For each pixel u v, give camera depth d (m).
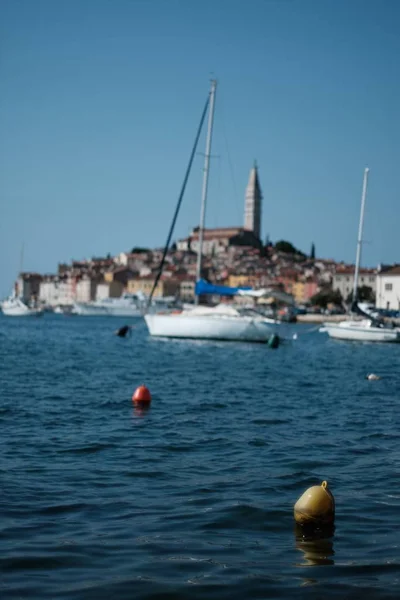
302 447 20.84
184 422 24.94
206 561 11.69
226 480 16.86
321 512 13.42
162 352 60.94
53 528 13.16
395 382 41.31
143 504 14.78
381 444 21.47
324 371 47.97
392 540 12.80
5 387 34.41
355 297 91.00
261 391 35.19
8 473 17.06
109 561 11.62
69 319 192.62
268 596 10.39
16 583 10.68
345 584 10.81
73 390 33.84
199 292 69.50
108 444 20.80
